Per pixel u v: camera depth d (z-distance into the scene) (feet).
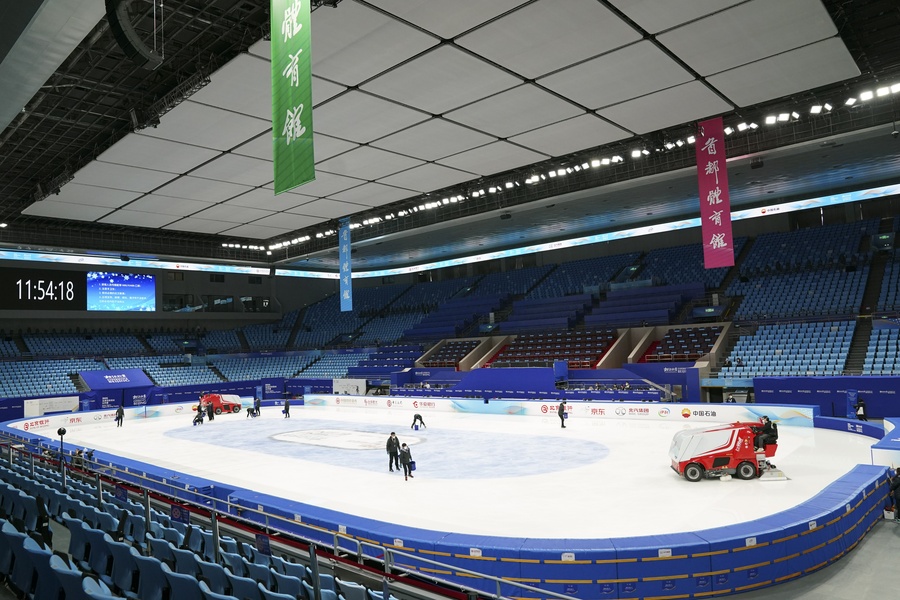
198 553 29.19
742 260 149.79
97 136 85.25
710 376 113.70
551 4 53.78
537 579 31.78
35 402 131.03
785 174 116.47
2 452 66.33
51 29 42.01
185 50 65.10
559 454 73.20
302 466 70.13
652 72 67.41
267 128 79.61
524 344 154.51
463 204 129.39
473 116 79.10
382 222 144.87
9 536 25.30
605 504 48.14
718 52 63.16
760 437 54.95
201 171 96.78
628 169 104.53
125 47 39.29
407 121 79.97
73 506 35.96
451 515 46.39
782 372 104.88
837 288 123.34
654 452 72.08
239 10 58.08
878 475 43.65
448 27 57.16
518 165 102.32
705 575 31.68
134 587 25.21
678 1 53.83
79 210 118.52
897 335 101.60
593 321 152.05
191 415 144.46
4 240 129.39
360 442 88.94
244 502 44.55
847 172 116.78
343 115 76.95
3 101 53.16
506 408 120.06
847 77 69.97
